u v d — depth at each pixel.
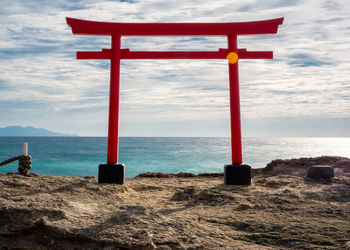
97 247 3.52
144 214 4.46
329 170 8.68
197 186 8.20
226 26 8.82
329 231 4.38
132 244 3.50
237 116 8.70
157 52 8.89
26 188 6.70
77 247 3.55
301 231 4.39
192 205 6.25
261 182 9.19
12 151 38.84
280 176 9.56
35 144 58.94
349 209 5.63
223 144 66.62
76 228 3.80
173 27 8.80
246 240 4.11
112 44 8.75
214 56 8.96
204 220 4.96
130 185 8.34
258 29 8.88
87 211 4.51
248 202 6.26
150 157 31.14
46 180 7.70
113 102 8.53
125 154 34.97
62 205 4.59
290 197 6.60
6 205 4.09
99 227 3.88
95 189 7.07
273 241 4.07
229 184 8.41
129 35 8.89
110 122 8.50
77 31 8.69
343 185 7.82
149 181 10.25
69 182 7.67
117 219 4.14
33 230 3.74
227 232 4.37
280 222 4.84
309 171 8.94
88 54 8.79
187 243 3.73
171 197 7.20
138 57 8.87
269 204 6.04
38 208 4.10
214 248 3.66
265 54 8.98
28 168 8.83
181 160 28.06
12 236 3.68
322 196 6.84
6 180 7.23
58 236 3.67
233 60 8.72
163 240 3.67
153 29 8.84
